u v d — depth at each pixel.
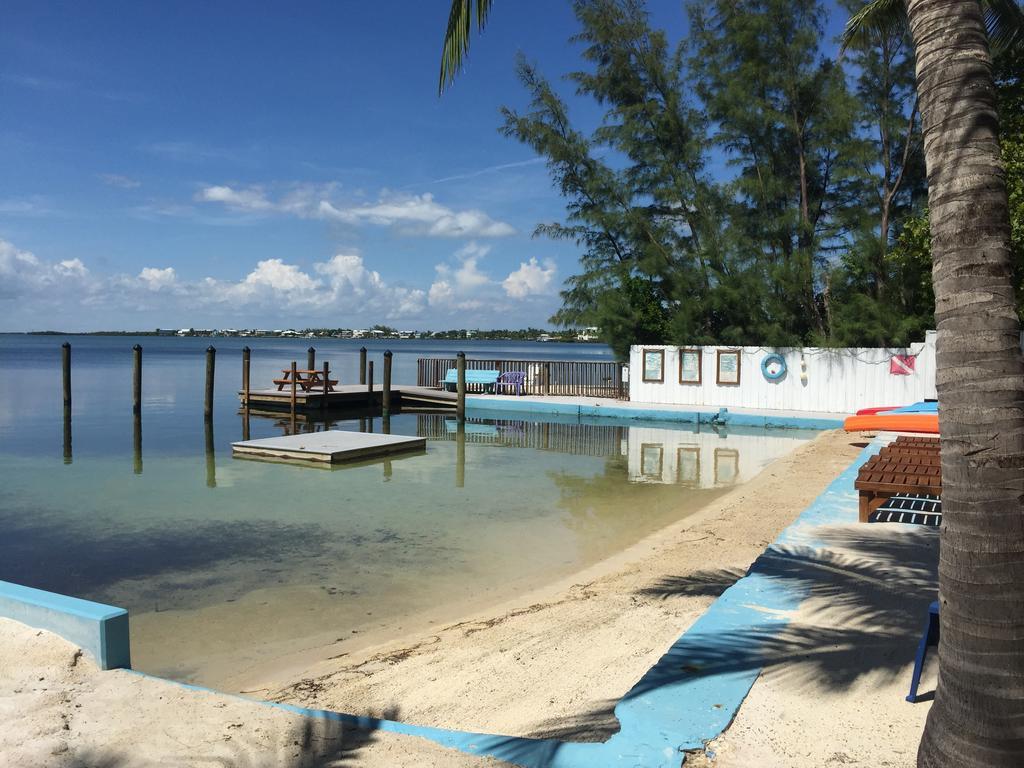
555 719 4.46
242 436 21.25
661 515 11.39
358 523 10.92
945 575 2.70
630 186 26.92
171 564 8.93
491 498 12.70
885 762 3.35
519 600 7.50
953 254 2.65
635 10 25.94
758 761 3.37
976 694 2.59
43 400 32.16
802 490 11.95
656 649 5.60
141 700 4.32
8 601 5.27
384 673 5.63
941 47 2.72
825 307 24.88
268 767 3.59
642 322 26.53
